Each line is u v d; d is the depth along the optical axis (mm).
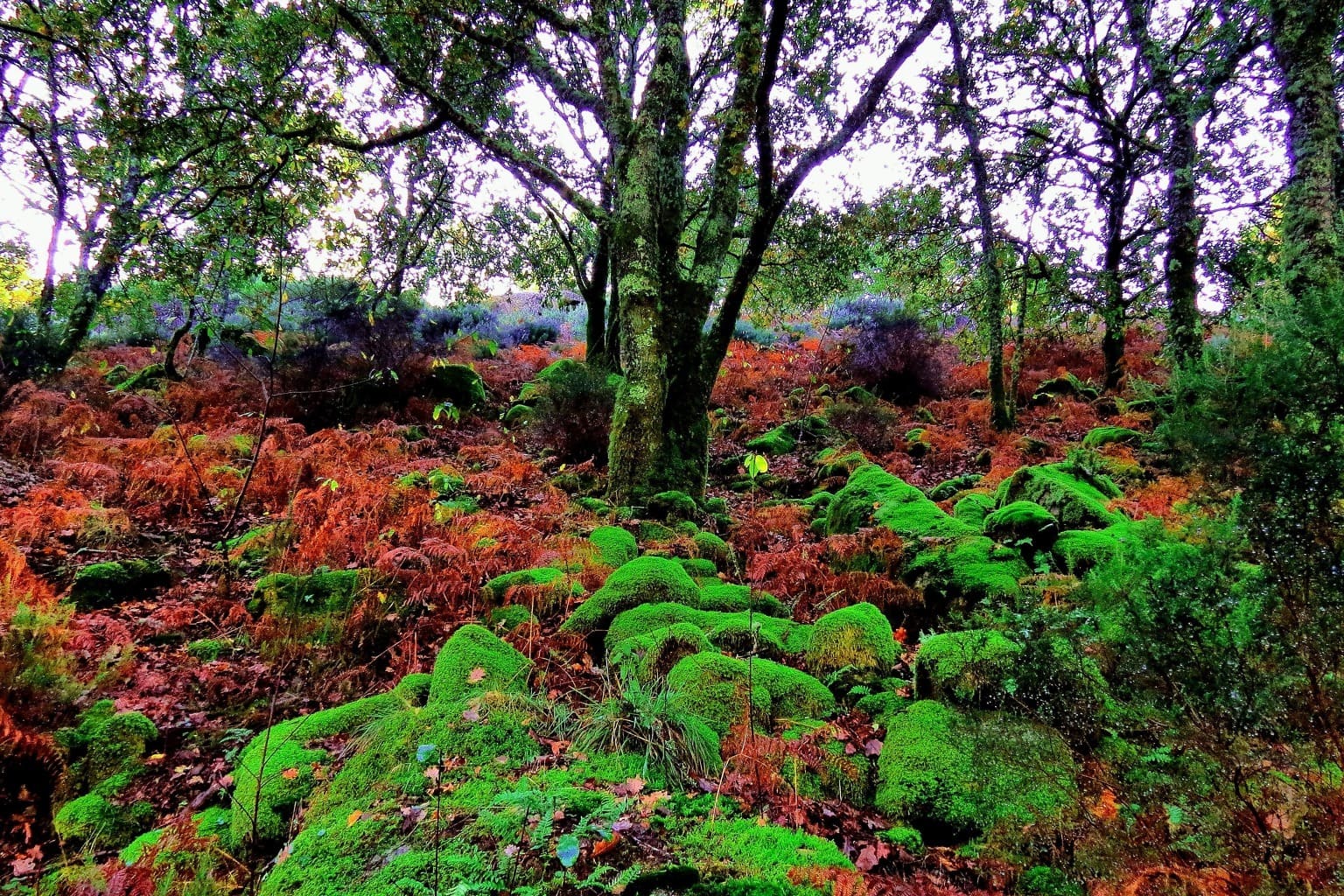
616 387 10109
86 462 6348
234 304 11500
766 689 3354
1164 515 2430
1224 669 1885
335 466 6934
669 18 7812
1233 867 1642
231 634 4309
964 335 14742
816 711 3291
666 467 7438
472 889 1812
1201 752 1903
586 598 4520
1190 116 8711
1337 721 1675
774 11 6598
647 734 2812
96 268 10922
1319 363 1869
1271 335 2127
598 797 2297
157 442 7211
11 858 2533
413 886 1846
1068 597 2650
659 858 2035
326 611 4266
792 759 2773
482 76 9141
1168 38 12523
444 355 14438
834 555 5250
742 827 2287
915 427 11828
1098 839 1958
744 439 11758
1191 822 1803
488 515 5410
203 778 3023
